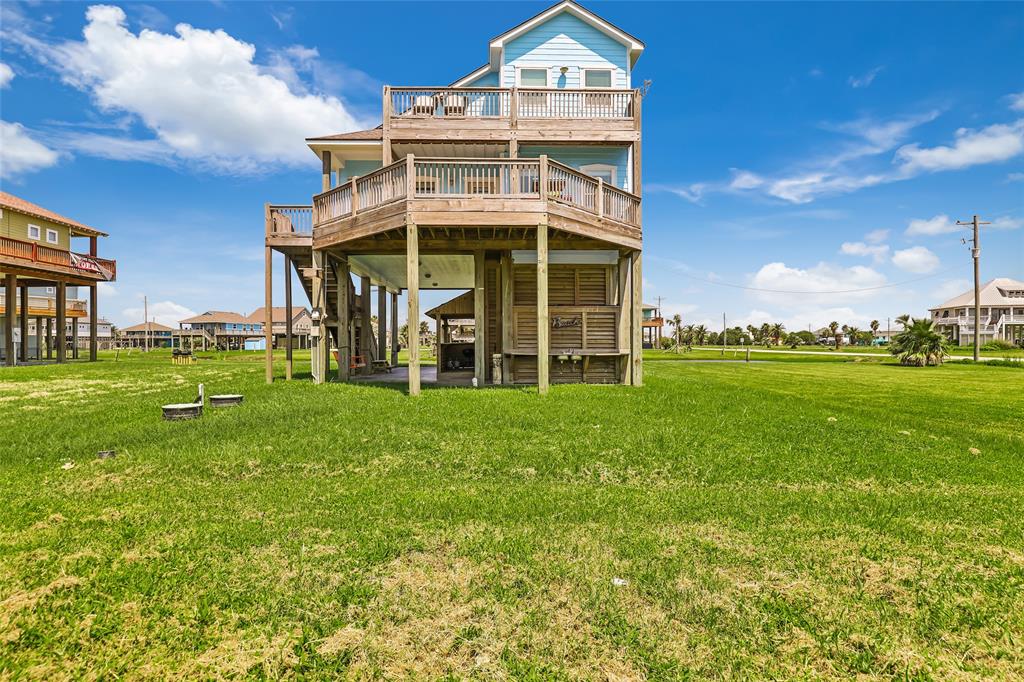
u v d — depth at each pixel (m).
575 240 12.12
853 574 3.15
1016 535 3.76
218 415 7.99
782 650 2.42
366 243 12.16
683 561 3.28
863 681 2.23
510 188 11.30
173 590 2.89
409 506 4.22
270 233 13.02
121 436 6.52
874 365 27.16
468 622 2.62
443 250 12.42
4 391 11.91
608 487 4.83
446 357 20.00
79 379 15.17
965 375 19.42
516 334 13.01
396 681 2.20
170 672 2.25
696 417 7.96
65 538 3.55
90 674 2.22
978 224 28.52
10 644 2.41
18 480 4.88
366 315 16.94
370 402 9.20
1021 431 7.66
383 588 2.94
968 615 2.72
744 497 4.55
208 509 4.16
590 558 3.31
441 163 10.37
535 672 2.25
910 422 8.03
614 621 2.62
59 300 24.53
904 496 4.62
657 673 2.26
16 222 23.69
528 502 4.34
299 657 2.34
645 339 75.62
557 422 7.50
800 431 7.07
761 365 27.09
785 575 3.14
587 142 12.95
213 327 88.75
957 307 66.38
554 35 15.14
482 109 14.30
